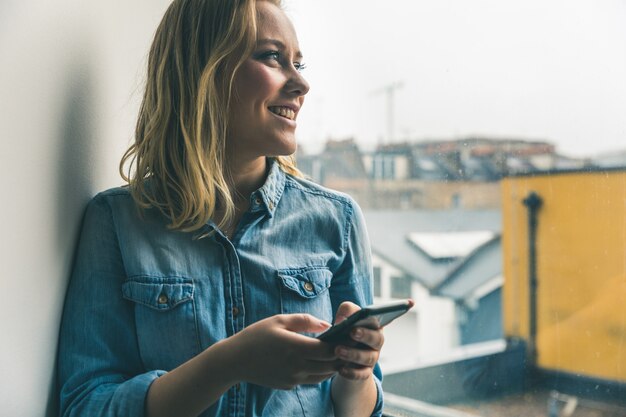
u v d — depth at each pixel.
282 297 0.66
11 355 0.52
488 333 3.66
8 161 0.51
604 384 1.42
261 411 0.62
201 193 0.64
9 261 0.51
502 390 2.13
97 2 0.73
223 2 0.67
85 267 0.65
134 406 0.54
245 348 0.49
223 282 0.65
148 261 0.64
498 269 3.61
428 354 3.67
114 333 0.64
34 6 0.56
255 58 0.66
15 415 0.53
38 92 0.57
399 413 1.41
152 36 0.93
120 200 0.68
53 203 0.61
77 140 0.67
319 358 0.47
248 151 0.68
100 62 0.74
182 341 0.62
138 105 0.89
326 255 0.71
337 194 0.76
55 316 0.62
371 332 0.46
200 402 0.52
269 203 0.69
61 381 0.63
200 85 0.65
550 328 1.88
